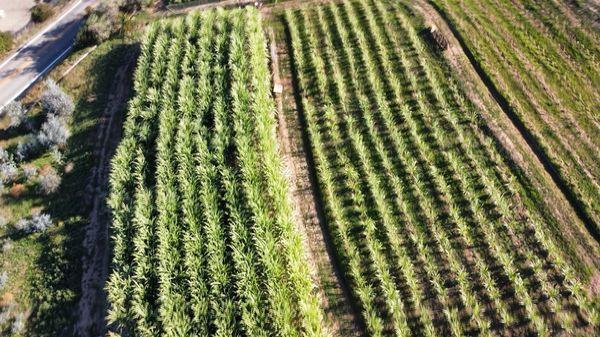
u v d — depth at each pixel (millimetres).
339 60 22656
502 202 16781
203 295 15195
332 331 14805
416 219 16891
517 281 14820
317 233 17125
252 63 21859
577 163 17766
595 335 13852
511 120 19531
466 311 14648
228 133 19422
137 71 22578
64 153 20781
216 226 16578
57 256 17219
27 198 19188
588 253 15492
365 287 15242
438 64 21922
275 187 17453
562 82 20609
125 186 18562
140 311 14844
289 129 20547
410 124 19531
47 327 15695
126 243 16703
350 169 18234
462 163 18250
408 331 14398
